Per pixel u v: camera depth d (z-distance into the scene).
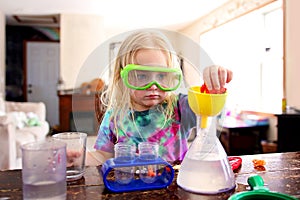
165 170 0.61
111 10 4.23
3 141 2.23
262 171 0.69
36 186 0.49
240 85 3.42
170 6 3.95
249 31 3.46
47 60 6.14
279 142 2.46
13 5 4.14
